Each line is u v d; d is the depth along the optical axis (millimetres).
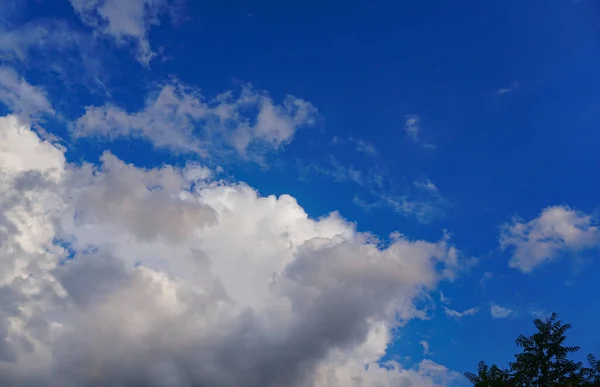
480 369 25938
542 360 23016
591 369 22734
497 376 24797
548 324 23844
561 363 22922
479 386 24688
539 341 23453
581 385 22344
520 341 23891
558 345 23172
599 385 22172
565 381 22234
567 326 23594
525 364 23297
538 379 22953
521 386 23328
